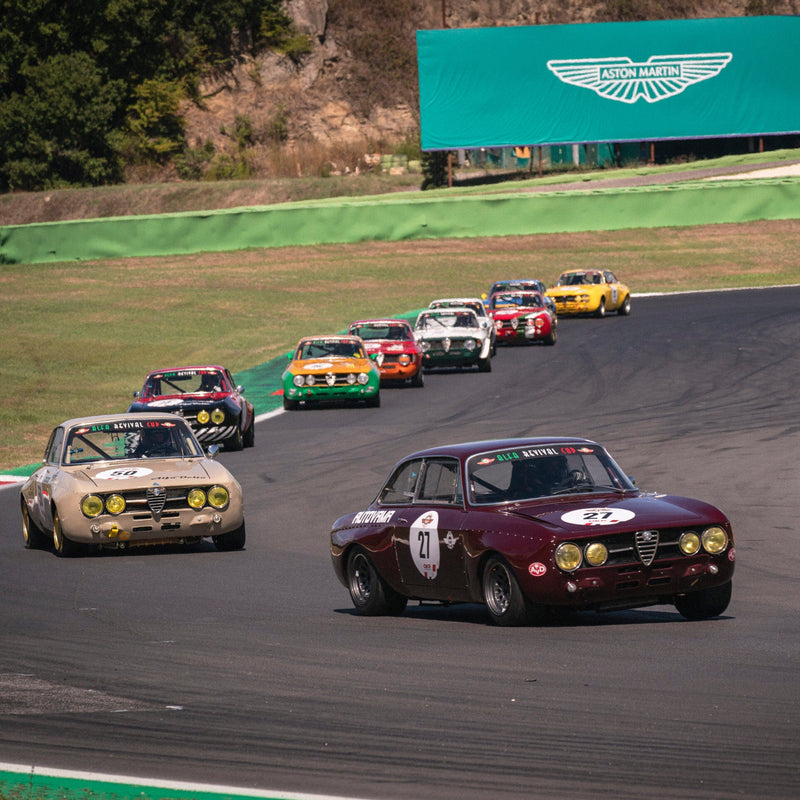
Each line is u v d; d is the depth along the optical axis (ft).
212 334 501.15
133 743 79.20
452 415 316.60
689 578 112.47
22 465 277.23
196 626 123.65
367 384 335.06
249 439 285.64
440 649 107.86
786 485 211.82
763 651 102.22
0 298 581.53
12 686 97.35
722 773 69.15
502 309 456.45
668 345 430.61
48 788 68.90
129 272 650.84
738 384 344.49
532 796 66.39
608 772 70.08
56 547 175.42
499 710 85.40
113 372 421.18
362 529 130.82
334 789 68.13
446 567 120.06
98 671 102.68
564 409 316.81
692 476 223.71
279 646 112.06
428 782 69.31
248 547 179.52
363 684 95.20
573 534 110.42
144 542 172.55
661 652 102.73
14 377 406.21
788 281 629.51
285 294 597.11
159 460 181.06
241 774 71.56
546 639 110.01
